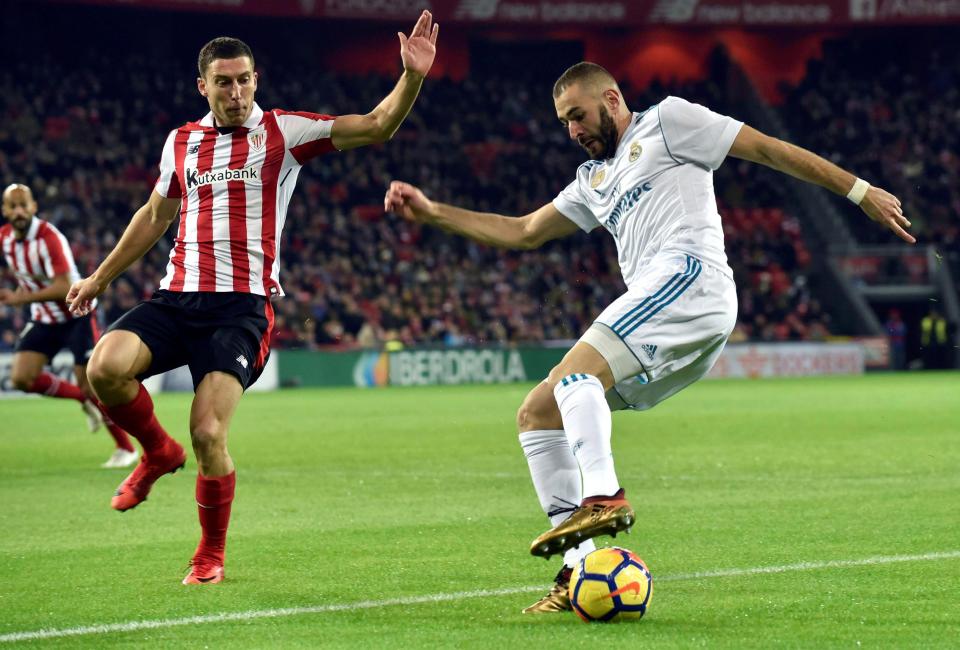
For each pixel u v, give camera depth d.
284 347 86.00
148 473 17.66
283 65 110.19
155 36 107.25
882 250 106.81
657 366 14.85
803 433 40.00
